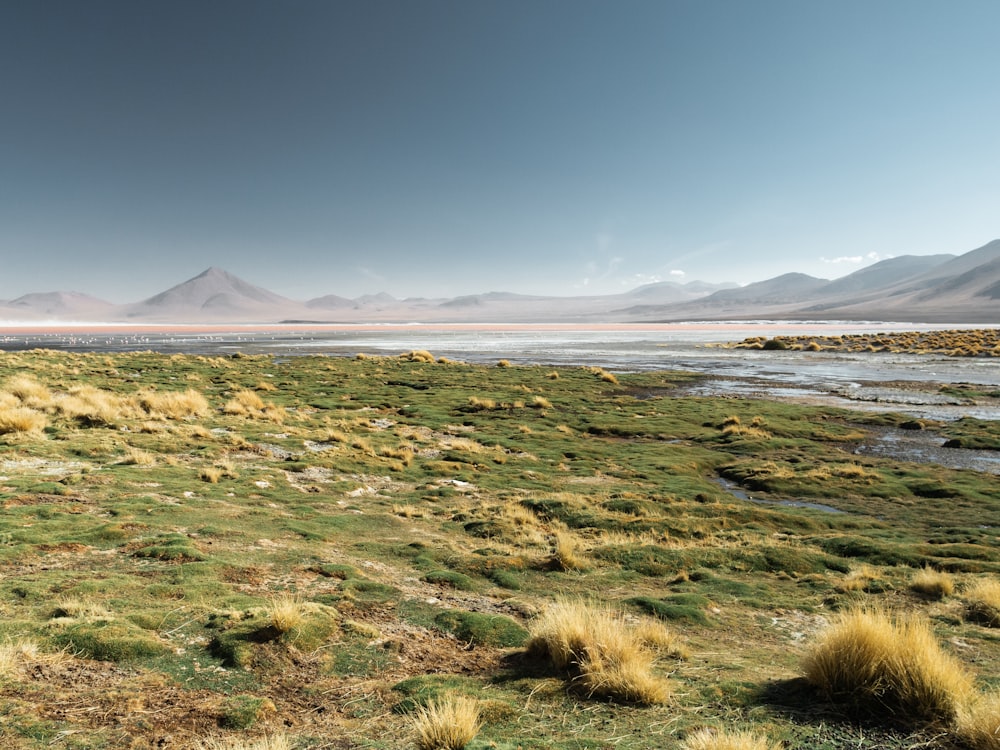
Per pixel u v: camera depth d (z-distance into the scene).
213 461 17.58
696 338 128.25
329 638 6.54
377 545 11.30
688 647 7.47
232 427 23.20
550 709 5.27
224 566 8.62
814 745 4.64
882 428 32.25
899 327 190.62
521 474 20.59
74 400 22.69
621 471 22.14
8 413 18.39
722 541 13.98
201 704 4.98
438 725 4.52
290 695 5.35
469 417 32.41
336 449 21.20
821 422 33.09
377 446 22.98
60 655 5.46
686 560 11.99
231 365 55.31
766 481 21.17
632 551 12.23
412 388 43.66
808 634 8.44
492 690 5.64
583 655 6.25
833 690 5.56
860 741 4.71
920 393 44.44
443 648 6.77
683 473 22.53
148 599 7.09
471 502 16.27
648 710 5.29
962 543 14.38
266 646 6.05
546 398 39.66
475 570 10.42
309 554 9.84
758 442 27.45
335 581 8.71
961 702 5.04
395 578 9.37
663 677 6.14
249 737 4.56
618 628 6.69
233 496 13.98
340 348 97.25
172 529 10.41
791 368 63.00
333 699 5.35
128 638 5.85
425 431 28.19
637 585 10.55
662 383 49.66
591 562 11.62
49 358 51.81
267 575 8.59
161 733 4.48
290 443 21.36
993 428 30.98
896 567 12.19
